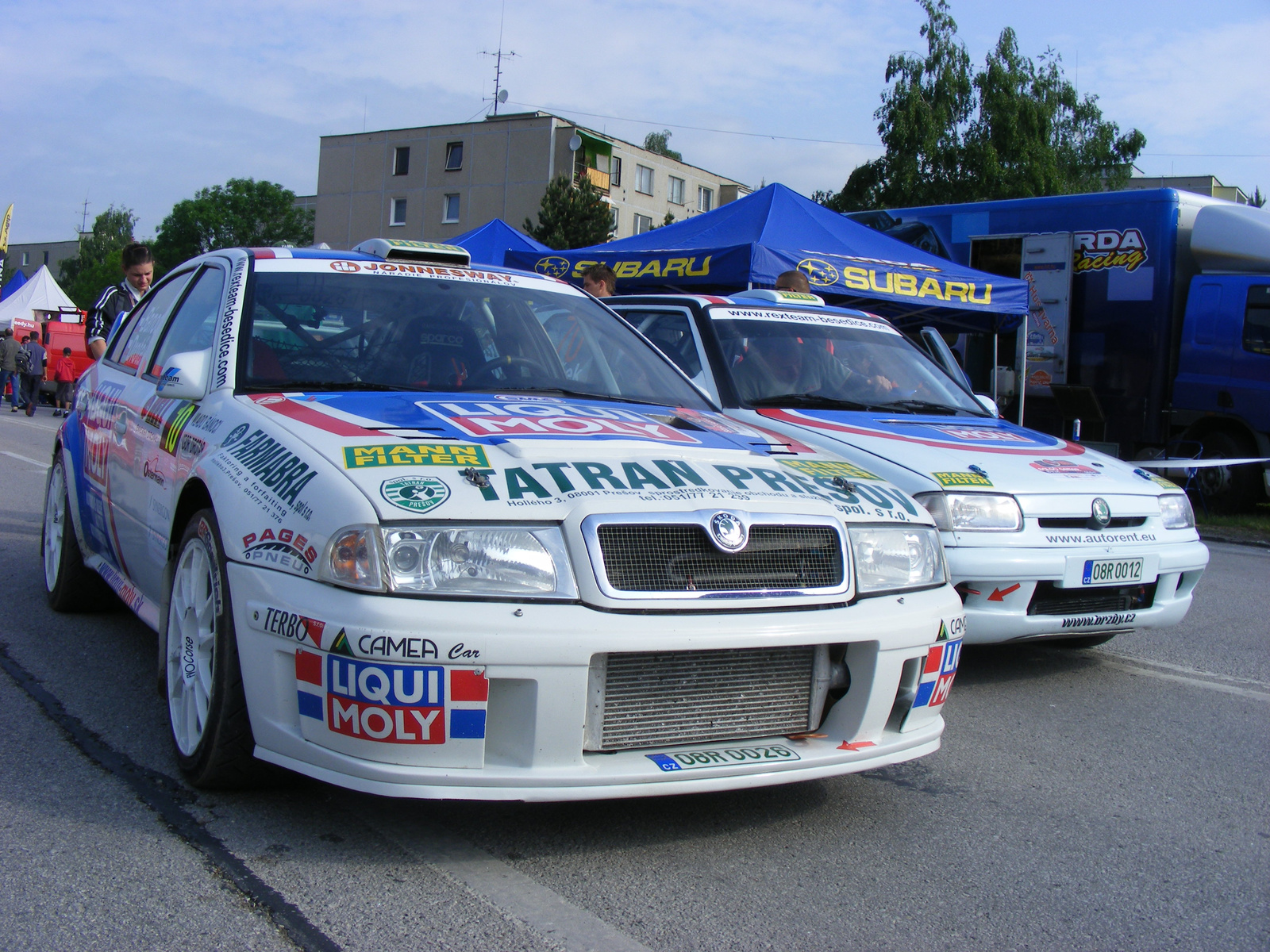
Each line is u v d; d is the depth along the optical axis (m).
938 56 31.45
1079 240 12.91
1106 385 12.74
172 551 3.25
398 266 3.97
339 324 3.59
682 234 10.88
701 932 2.32
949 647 2.95
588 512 2.54
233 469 2.87
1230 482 12.03
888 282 10.27
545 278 4.30
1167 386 12.44
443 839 2.72
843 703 2.78
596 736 2.51
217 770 2.79
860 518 2.88
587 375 3.79
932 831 3.00
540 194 54.22
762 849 2.79
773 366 5.63
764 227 10.16
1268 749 3.91
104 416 4.38
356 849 2.62
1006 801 3.27
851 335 6.13
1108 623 4.62
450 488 2.54
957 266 11.24
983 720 4.15
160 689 3.21
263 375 3.35
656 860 2.68
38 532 6.92
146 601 3.72
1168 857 2.90
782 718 2.74
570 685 2.42
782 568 2.70
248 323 3.50
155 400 3.79
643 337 4.22
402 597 2.38
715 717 2.66
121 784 2.95
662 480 2.73
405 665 2.34
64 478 4.82
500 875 2.53
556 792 2.43
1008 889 2.64
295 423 2.93
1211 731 4.11
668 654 2.57
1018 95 31.27
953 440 4.98
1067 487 4.61
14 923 2.21
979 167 30.94
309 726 2.48
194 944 2.15
